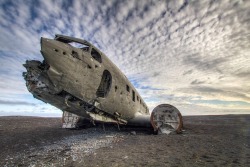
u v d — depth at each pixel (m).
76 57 7.46
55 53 6.67
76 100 7.79
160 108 10.37
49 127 13.77
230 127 13.14
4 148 7.12
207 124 15.89
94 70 8.12
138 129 12.77
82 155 5.91
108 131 11.90
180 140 8.03
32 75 7.04
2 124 15.06
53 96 7.33
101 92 8.93
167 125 10.12
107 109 9.27
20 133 10.52
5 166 5.02
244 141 7.65
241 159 5.05
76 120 12.82
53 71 6.57
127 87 11.23
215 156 5.38
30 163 5.22
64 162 5.21
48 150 6.76
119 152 6.17
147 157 5.46
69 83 7.10
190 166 4.55
